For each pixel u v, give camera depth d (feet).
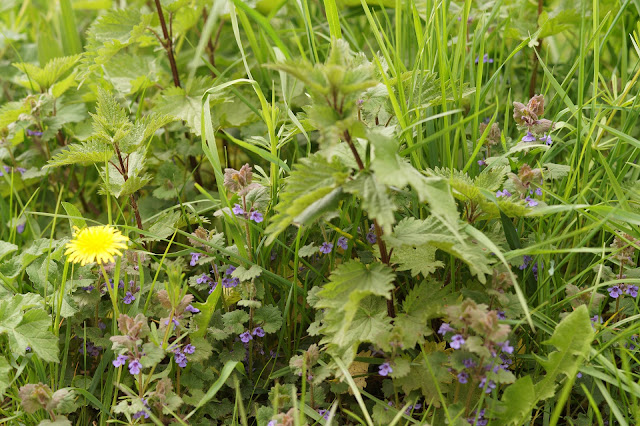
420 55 2.84
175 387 2.72
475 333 2.56
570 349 2.54
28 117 3.19
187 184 3.26
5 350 2.73
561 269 2.88
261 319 2.75
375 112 2.81
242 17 3.18
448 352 2.70
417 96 2.86
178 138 3.34
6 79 3.76
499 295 2.52
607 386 2.65
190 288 2.89
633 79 2.84
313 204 2.45
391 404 2.66
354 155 2.47
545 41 3.40
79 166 3.51
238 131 3.36
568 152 3.06
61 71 3.28
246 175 2.70
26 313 2.63
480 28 3.18
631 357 2.66
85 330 2.72
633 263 2.73
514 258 2.66
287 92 3.28
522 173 2.64
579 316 2.53
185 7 3.26
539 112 2.73
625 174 2.86
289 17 3.67
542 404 2.68
